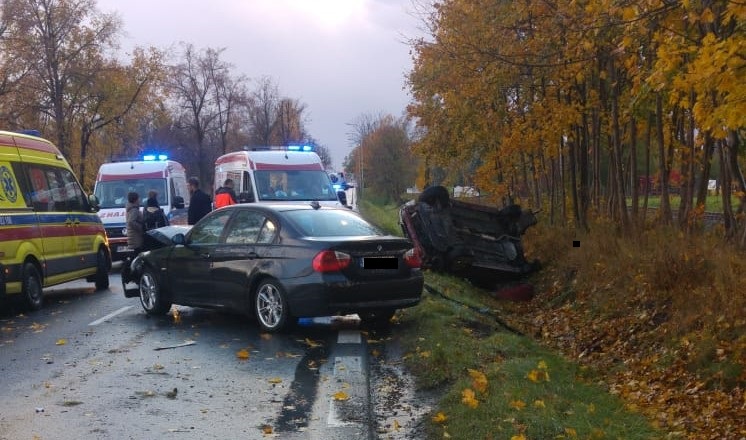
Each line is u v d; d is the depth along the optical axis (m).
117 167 20.61
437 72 18.94
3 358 8.26
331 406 6.45
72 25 37.78
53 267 12.17
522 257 14.52
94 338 9.30
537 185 21.94
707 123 7.07
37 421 6.07
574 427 5.54
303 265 8.87
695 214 12.85
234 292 9.63
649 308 10.09
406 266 9.29
